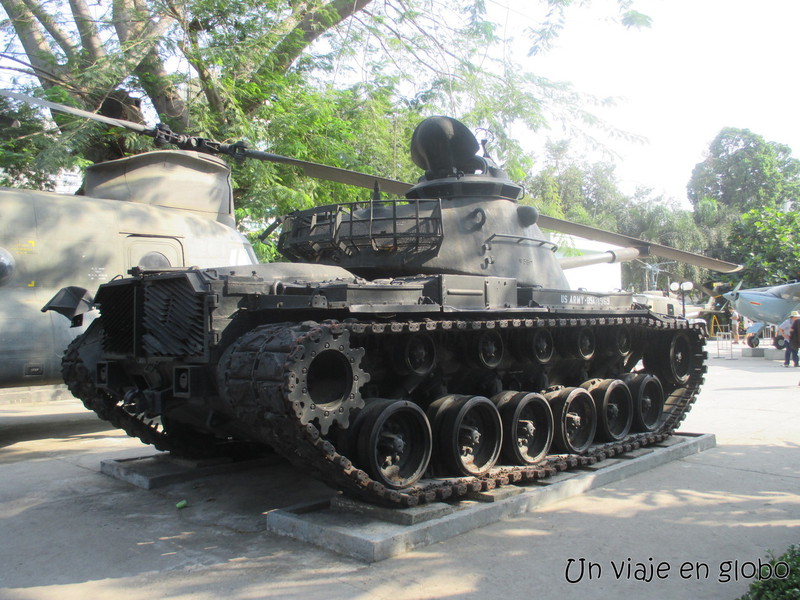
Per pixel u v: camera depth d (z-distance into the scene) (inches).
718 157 2506.2
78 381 300.5
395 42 692.7
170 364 249.0
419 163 352.8
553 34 621.3
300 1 689.0
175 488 293.9
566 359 344.2
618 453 326.6
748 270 1470.2
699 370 411.8
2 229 422.0
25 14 657.6
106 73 606.9
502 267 326.0
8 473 328.2
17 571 200.5
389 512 224.5
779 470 317.1
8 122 622.8
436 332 278.7
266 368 200.2
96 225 460.8
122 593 183.2
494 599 175.5
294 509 236.1
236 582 188.9
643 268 1740.9
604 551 210.4
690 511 252.2
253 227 736.3
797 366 884.6
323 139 689.0
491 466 272.7
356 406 214.7
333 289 232.4
